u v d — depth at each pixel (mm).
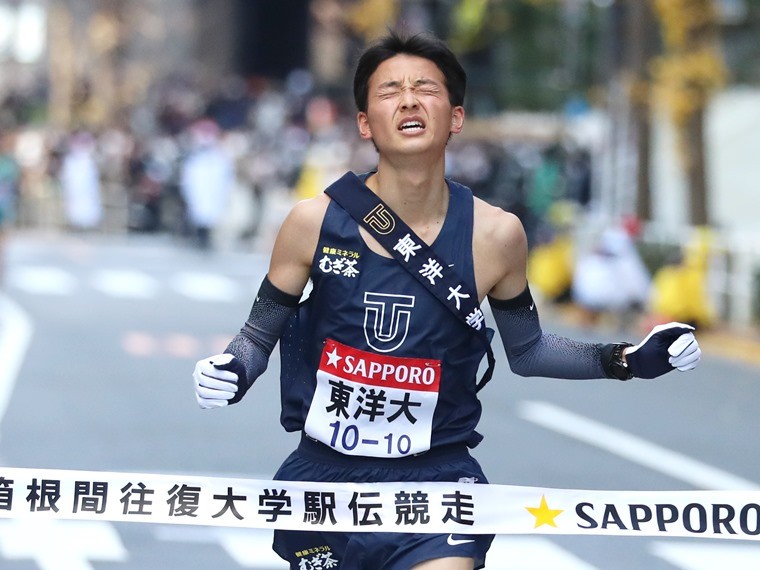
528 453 37750
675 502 15844
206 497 15586
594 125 120250
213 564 26094
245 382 14438
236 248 108500
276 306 14969
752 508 15875
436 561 14961
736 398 49719
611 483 34250
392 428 14969
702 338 65250
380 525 15203
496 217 14930
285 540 15891
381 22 127812
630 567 26984
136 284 82125
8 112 173000
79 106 162625
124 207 117125
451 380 14969
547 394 48562
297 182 114562
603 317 72938
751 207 89000
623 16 87125
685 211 84625
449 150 116125
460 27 118625
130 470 33219
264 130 151625
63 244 107750
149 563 26016
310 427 15070
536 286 82688
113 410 41844
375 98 14711
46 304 71312
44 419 39938
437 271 14703
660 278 68188
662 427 42875
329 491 15258
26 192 117625
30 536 27672
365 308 14727
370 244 14727
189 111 160250
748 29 87438
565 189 102500
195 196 101625
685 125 75750
